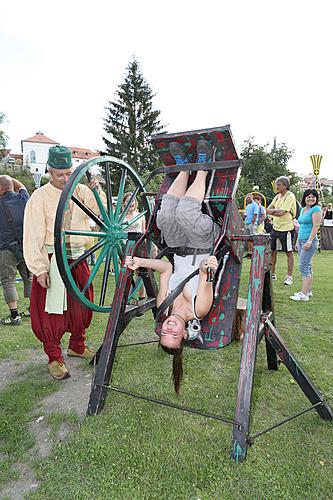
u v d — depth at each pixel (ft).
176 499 6.63
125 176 12.16
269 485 6.93
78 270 11.39
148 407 9.50
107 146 141.49
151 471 7.26
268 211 22.94
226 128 8.47
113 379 11.05
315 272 28.48
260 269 8.61
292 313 17.40
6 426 8.84
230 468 7.29
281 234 22.99
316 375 11.47
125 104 142.20
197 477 7.11
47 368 12.09
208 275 8.23
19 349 13.56
